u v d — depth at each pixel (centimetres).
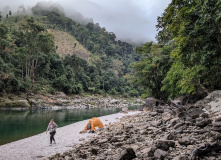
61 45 16512
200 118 1004
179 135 762
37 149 1050
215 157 488
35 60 7400
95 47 18088
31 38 6706
